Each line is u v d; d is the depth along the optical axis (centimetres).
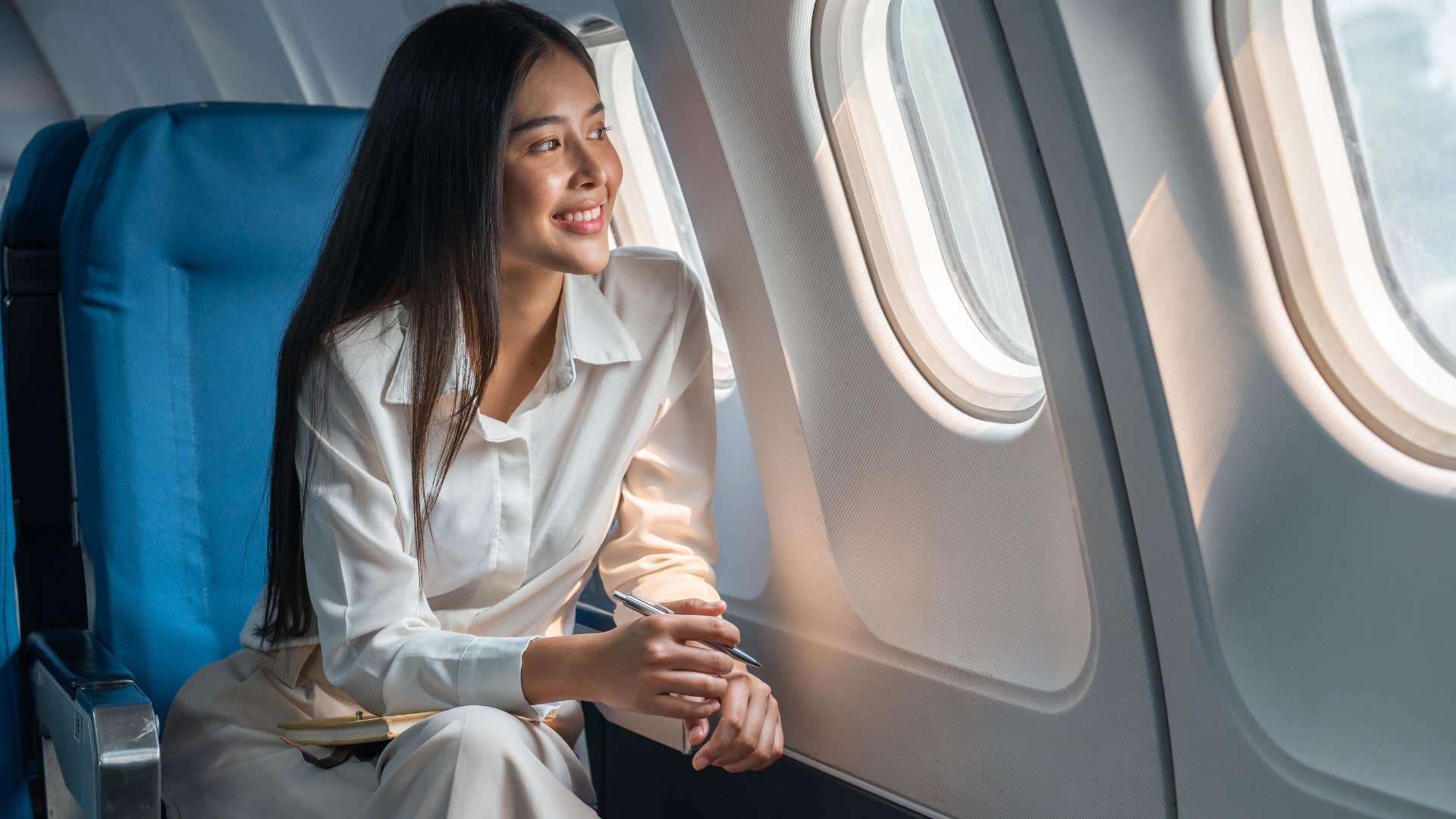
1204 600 134
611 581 177
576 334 165
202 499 182
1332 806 124
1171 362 131
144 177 175
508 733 134
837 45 166
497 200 147
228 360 184
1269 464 134
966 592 168
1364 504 128
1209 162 133
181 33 409
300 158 187
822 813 191
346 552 150
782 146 171
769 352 180
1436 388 126
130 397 175
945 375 173
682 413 184
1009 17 127
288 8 337
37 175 180
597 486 169
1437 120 122
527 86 149
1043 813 158
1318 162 131
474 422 156
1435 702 120
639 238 248
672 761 218
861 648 181
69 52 490
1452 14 118
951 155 175
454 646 144
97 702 141
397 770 133
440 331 148
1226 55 131
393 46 284
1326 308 133
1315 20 127
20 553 185
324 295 154
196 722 167
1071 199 130
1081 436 141
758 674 200
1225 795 136
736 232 178
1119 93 128
